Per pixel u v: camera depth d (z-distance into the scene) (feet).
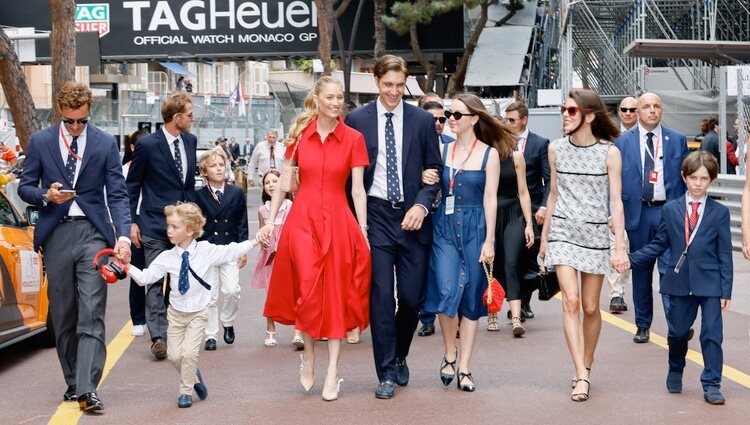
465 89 124.26
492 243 25.95
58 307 25.11
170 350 24.95
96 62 70.59
